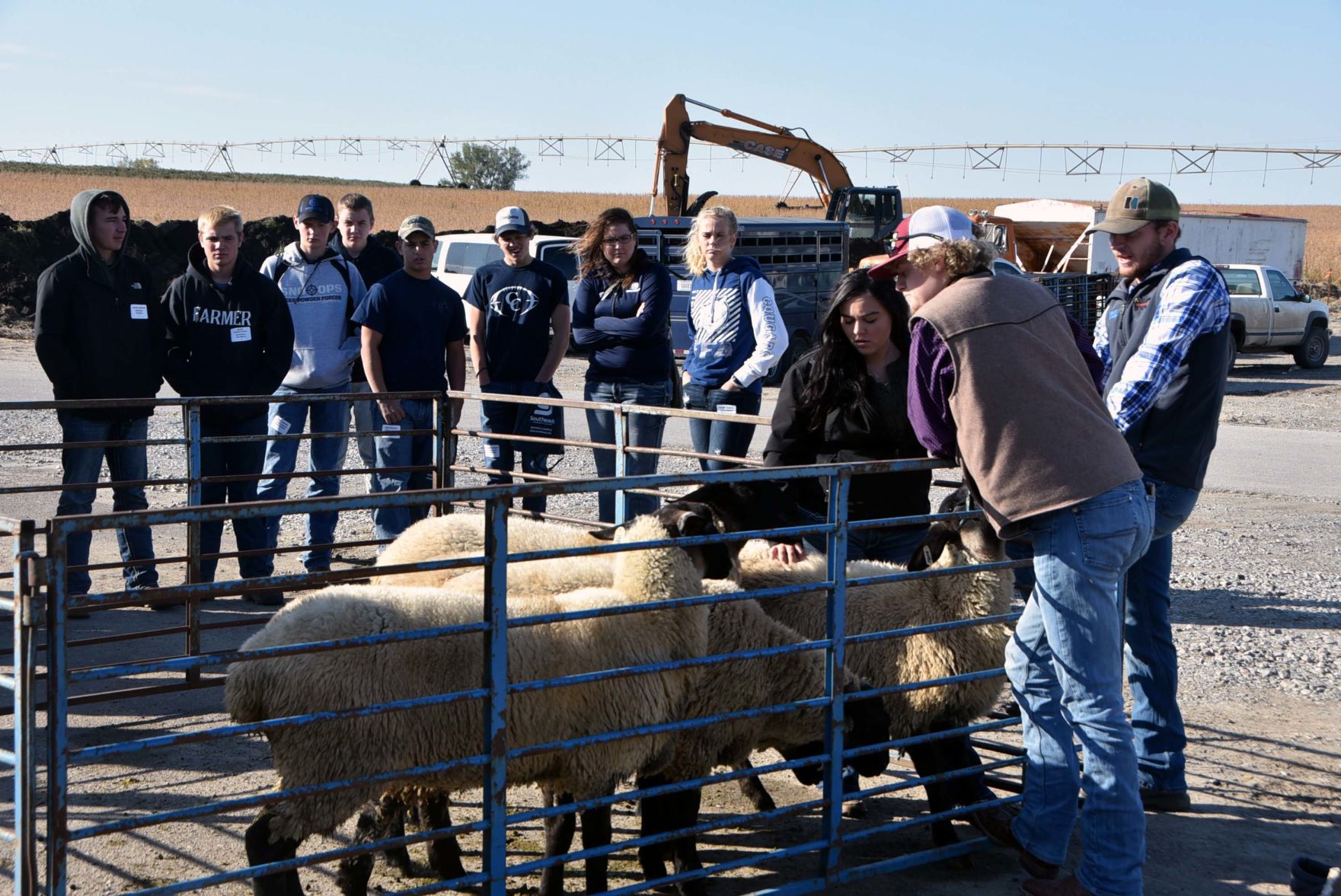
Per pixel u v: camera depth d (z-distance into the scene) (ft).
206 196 234.17
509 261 27.22
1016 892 14.21
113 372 24.17
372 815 13.16
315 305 26.55
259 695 12.07
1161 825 15.99
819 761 13.52
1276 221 118.83
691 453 21.06
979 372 12.21
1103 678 12.47
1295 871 13.29
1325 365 89.71
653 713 13.84
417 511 25.82
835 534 13.26
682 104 87.71
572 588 15.72
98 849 14.49
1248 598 28.94
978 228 14.44
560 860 12.03
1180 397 14.80
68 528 9.21
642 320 25.71
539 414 26.86
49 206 182.91
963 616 15.60
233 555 20.81
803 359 16.67
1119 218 15.03
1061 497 12.08
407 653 12.48
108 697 18.25
